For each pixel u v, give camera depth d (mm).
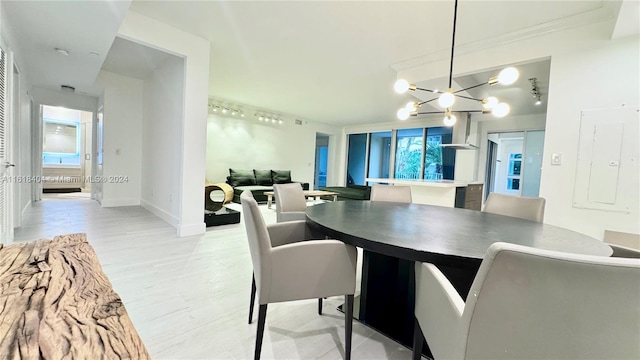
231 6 2666
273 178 7508
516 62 2945
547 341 689
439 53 3434
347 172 10078
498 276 700
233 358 1410
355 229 1534
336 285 1431
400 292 1727
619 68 2400
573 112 2602
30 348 471
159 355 1405
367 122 8945
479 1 2381
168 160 4020
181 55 3223
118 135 5102
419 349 1286
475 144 6934
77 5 2217
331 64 3980
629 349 636
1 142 2398
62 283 727
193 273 2383
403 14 2633
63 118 7871
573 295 641
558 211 2680
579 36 2572
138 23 2861
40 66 3697
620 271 599
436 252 1186
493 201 2490
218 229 3861
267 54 3715
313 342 1569
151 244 3074
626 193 2391
